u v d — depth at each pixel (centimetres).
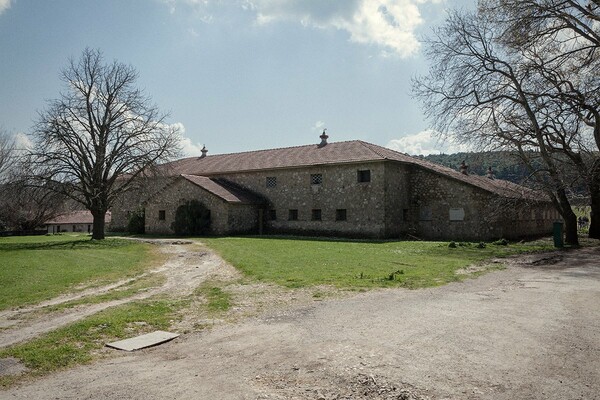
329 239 2927
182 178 3569
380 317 792
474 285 1127
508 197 2434
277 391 484
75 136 2814
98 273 1514
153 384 516
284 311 875
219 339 699
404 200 3216
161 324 798
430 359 562
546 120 2283
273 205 3556
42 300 1096
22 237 3809
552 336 655
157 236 3406
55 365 594
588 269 1404
